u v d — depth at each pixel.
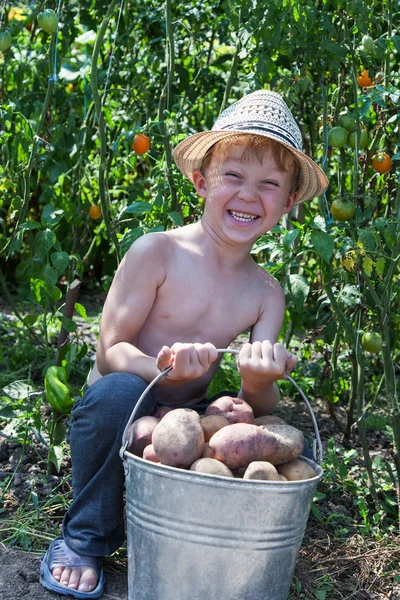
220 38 2.87
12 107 2.35
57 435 2.18
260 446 1.70
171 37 2.43
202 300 1.97
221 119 1.98
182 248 1.97
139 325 1.93
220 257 1.98
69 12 2.79
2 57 2.90
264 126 1.88
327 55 2.23
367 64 2.33
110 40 2.91
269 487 1.59
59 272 2.23
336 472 2.33
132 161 2.55
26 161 2.42
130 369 1.86
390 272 2.18
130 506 1.69
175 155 2.02
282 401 2.83
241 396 1.93
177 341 1.98
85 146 2.96
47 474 2.20
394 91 2.20
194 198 2.44
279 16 2.21
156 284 1.94
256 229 1.92
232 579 1.64
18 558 1.92
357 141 2.24
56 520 2.06
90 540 1.84
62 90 2.99
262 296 2.04
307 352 2.64
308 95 2.65
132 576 1.71
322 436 2.60
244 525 1.61
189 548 1.63
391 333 2.57
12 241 2.40
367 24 2.23
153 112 2.86
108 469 1.82
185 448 1.68
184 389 2.03
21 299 3.30
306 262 2.80
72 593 1.80
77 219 3.01
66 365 2.19
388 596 1.94
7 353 2.88
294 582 1.94
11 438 2.25
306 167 1.97
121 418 1.79
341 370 2.78
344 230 2.25
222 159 1.91
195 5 2.79
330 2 2.30
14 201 2.45
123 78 2.88
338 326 2.46
